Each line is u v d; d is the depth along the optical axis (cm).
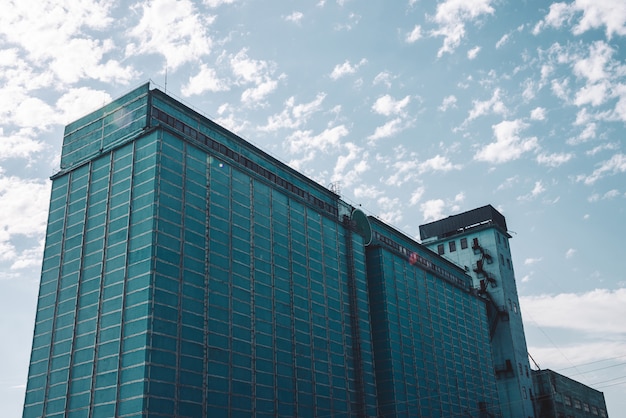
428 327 8350
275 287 5938
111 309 4866
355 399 6538
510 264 11512
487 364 9575
